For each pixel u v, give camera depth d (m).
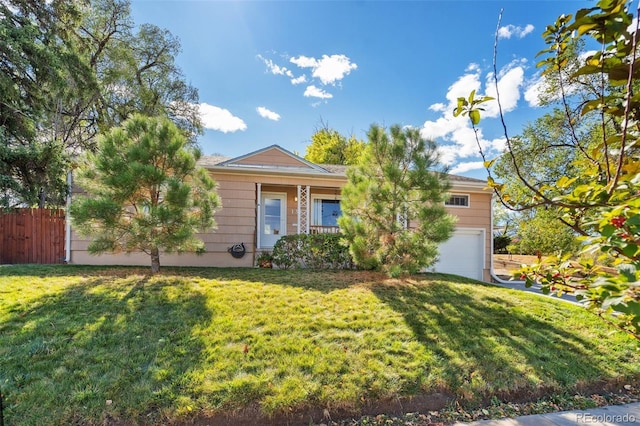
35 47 10.20
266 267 8.77
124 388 2.84
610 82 1.43
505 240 20.88
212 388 2.88
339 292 5.79
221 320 4.26
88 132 16.50
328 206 11.60
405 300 5.46
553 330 4.52
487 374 3.38
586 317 5.09
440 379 3.24
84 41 13.91
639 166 1.39
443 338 4.04
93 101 14.57
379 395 3.00
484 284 7.70
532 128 10.89
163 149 6.09
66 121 14.68
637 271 1.13
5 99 10.31
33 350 3.33
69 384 2.86
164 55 17.45
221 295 5.29
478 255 10.96
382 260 6.18
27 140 11.22
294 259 8.58
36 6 10.94
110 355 3.32
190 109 18.72
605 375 3.54
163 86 17.98
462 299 5.71
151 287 5.58
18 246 8.38
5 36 9.59
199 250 6.85
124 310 4.47
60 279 5.96
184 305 4.77
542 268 1.88
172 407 2.68
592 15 1.29
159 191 6.11
